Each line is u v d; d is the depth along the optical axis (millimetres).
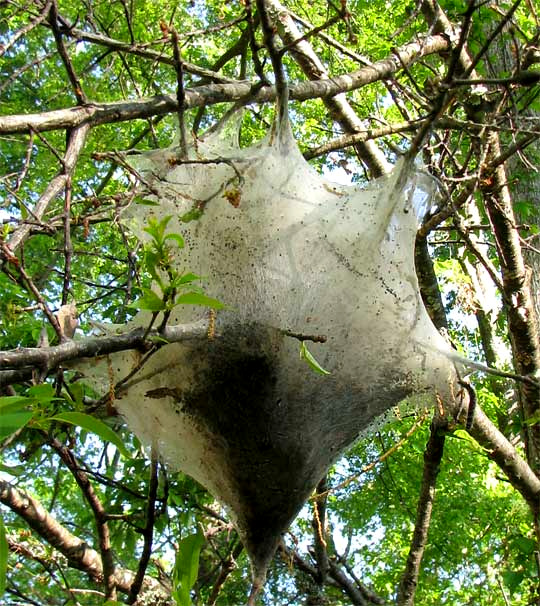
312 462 3502
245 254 3465
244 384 3285
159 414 3285
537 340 4422
